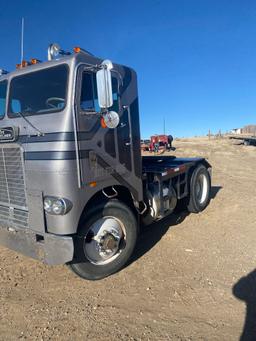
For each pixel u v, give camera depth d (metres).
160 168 5.97
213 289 3.97
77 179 3.92
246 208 7.33
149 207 5.44
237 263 4.64
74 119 3.90
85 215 4.09
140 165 5.00
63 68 4.06
